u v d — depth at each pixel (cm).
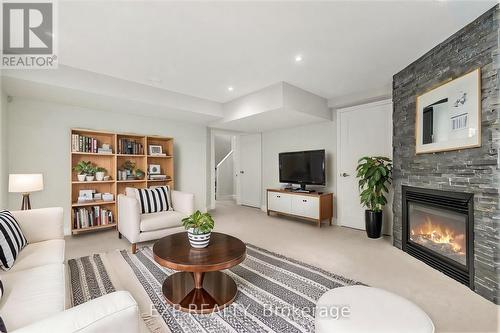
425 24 202
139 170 407
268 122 453
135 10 181
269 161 564
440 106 231
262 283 207
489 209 187
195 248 194
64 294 127
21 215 199
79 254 273
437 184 239
